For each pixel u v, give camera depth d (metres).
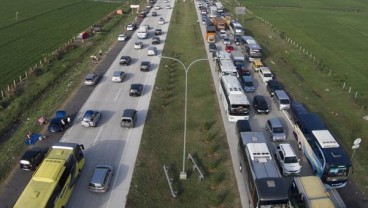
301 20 126.50
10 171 39.97
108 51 81.19
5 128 49.09
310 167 41.78
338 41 100.00
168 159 42.81
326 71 73.56
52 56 74.62
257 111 53.34
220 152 44.09
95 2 144.38
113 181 38.62
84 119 48.59
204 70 70.56
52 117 51.19
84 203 35.50
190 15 121.81
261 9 145.38
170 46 86.31
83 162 40.41
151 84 63.94
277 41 94.81
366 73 74.81
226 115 52.53
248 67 73.38
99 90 60.78
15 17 110.06
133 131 48.50
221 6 130.88
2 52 78.31
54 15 116.88
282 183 33.34
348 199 36.88
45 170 33.84
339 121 52.47
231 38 93.69
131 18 116.00
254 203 33.38
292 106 52.44
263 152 37.59
